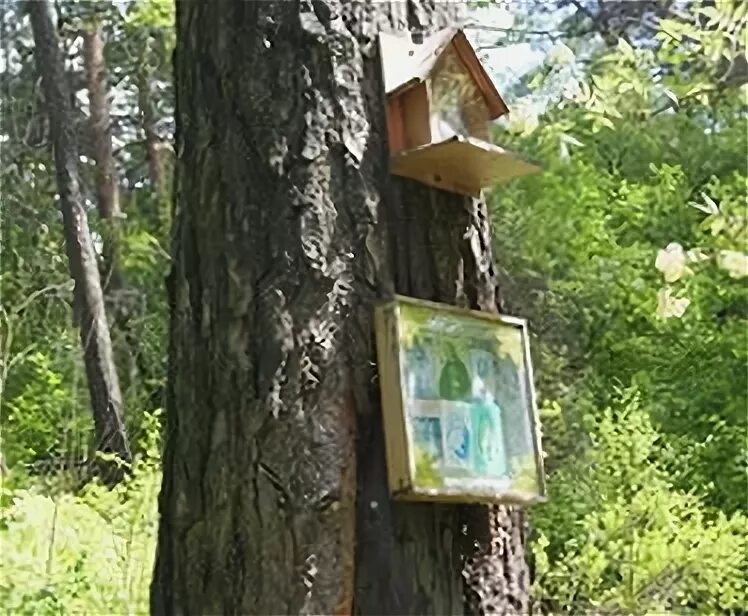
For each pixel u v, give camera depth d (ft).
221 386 6.15
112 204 39.93
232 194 6.30
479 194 7.13
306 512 5.86
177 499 6.24
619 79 15.55
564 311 26.03
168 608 6.18
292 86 6.34
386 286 6.33
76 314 31.55
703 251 15.15
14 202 36.99
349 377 6.07
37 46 32.83
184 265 6.48
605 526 17.95
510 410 6.52
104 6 37.42
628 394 20.36
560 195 27.20
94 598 15.85
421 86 6.56
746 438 22.18
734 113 28.71
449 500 6.11
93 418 30.68
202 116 6.53
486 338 6.51
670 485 19.25
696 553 17.78
